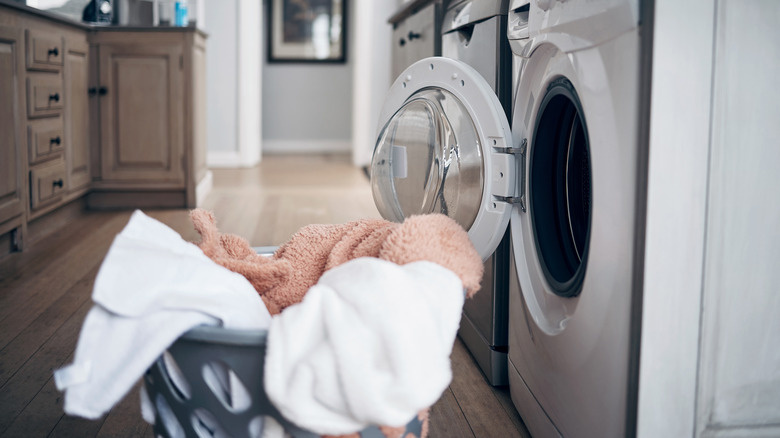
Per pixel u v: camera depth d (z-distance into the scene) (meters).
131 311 0.78
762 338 0.85
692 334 0.84
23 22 2.49
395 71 2.90
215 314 0.82
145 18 3.71
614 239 0.87
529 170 1.16
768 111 0.82
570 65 0.97
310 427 0.73
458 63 1.21
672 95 0.80
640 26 0.80
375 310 0.72
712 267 0.83
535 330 1.15
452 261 0.90
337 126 7.61
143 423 1.29
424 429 0.93
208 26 5.44
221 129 5.56
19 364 1.53
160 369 0.84
